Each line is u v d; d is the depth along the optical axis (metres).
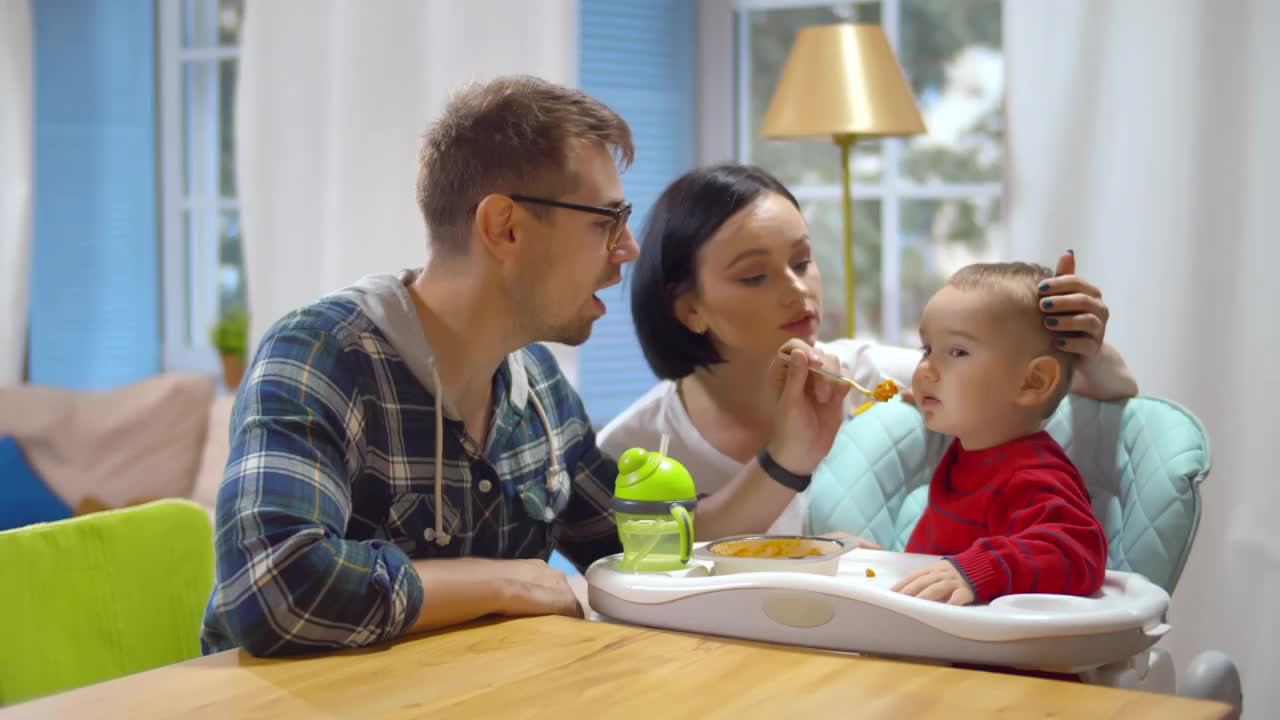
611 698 0.88
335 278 3.32
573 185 1.19
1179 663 2.64
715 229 1.55
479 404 1.32
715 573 1.17
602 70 3.67
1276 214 2.57
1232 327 2.61
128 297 4.17
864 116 2.88
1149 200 2.69
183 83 4.07
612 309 3.74
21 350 3.85
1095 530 1.17
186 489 3.53
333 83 3.31
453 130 1.21
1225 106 2.61
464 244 1.22
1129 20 2.70
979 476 1.33
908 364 1.74
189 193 4.09
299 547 1.03
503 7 3.13
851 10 3.57
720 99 3.82
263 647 1.02
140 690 0.93
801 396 1.39
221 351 3.79
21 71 3.78
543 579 1.18
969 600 1.09
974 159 3.40
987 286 1.33
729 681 0.92
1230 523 2.61
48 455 3.54
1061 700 0.86
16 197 3.79
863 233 3.60
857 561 1.25
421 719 0.84
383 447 1.21
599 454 1.48
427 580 1.09
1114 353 1.43
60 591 1.30
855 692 0.89
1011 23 2.82
